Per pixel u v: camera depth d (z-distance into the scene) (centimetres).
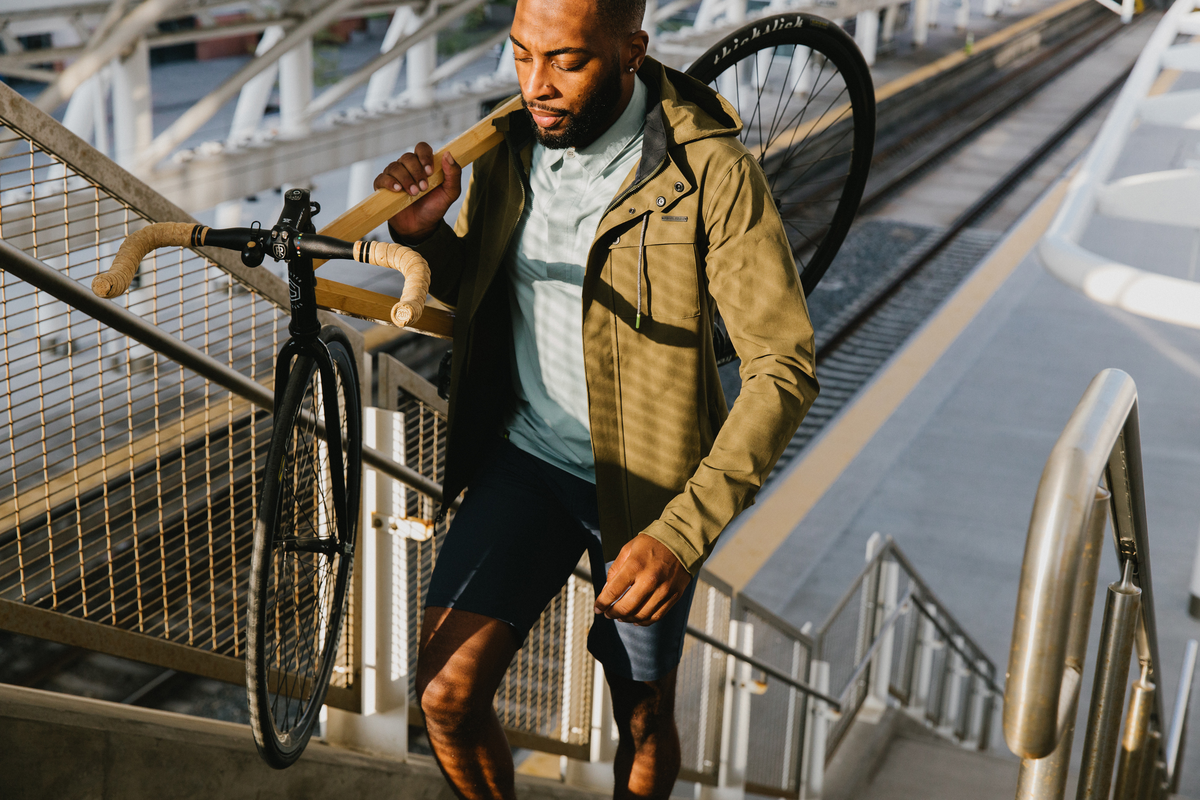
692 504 148
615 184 171
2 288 187
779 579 937
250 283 223
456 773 189
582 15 152
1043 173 2284
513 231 179
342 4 1161
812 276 282
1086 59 3600
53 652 655
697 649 468
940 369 1346
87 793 193
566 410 186
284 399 155
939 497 1076
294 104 1243
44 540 205
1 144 177
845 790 641
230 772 217
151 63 2516
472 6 1395
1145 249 1756
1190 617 912
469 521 193
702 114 170
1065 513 104
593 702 386
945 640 776
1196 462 1132
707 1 2025
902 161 2273
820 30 248
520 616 187
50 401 413
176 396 220
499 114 180
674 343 172
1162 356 1389
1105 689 161
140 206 196
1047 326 1481
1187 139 2459
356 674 268
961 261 1736
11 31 930
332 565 196
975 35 3691
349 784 249
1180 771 599
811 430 1183
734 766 518
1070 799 595
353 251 143
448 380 199
